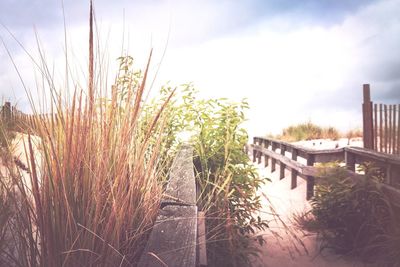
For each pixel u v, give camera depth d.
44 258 1.39
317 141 13.13
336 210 4.67
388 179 4.75
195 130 4.05
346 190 4.55
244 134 4.20
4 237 1.49
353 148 5.89
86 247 1.44
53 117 1.50
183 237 1.71
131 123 1.70
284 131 14.95
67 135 1.49
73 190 1.46
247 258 3.76
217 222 3.14
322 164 6.79
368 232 4.49
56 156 1.45
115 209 1.50
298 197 7.04
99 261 1.46
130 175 1.76
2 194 1.47
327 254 4.48
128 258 1.64
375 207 4.53
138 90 1.68
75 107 1.50
